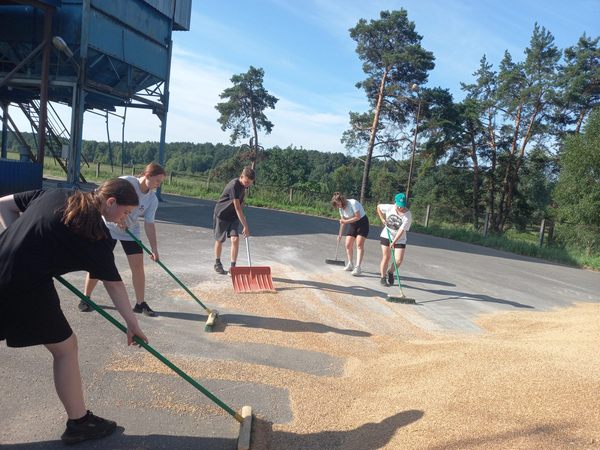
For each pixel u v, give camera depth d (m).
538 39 33.59
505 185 37.44
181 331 5.02
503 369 3.93
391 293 7.62
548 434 2.89
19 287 2.56
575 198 20.75
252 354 4.60
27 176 14.12
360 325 5.80
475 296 8.15
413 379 4.02
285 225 15.89
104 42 16.36
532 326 6.33
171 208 17.34
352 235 8.73
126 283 6.53
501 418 3.11
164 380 3.89
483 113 37.03
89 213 2.66
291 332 5.30
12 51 17.11
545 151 36.59
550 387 3.48
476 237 19.48
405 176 46.16
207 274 7.56
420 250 13.80
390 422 3.28
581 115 34.66
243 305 6.11
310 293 7.02
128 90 17.86
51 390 3.57
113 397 3.56
